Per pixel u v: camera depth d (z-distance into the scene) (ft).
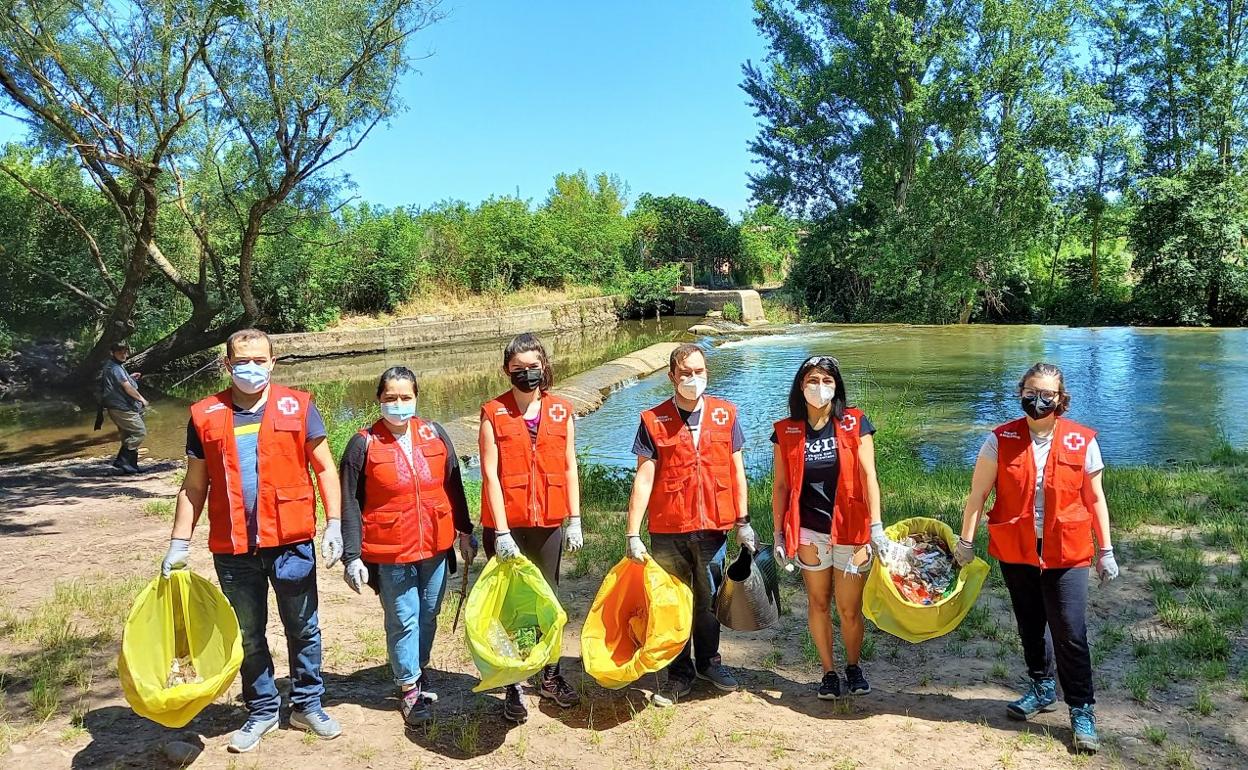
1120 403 46.88
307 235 79.71
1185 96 107.14
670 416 13.56
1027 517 12.41
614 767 11.87
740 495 13.80
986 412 45.44
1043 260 130.52
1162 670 14.53
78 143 46.52
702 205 156.66
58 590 19.19
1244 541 21.06
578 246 133.08
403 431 12.98
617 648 13.53
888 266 110.83
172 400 62.03
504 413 13.46
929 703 13.80
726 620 13.58
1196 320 101.14
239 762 11.90
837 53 108.78
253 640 12.37
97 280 72.02
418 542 12.91
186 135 57.21
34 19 47.26
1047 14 100.32
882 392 51.80
